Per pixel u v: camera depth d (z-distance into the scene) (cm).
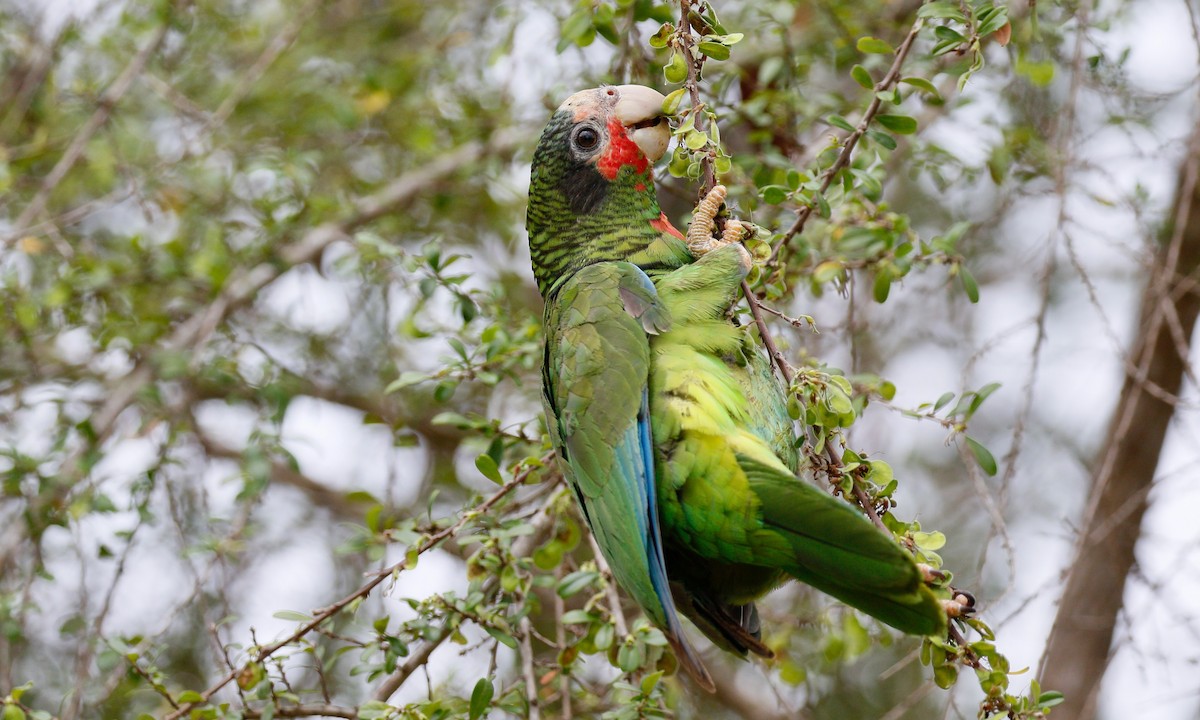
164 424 1012
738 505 564
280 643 692
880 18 954
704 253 642
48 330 1055
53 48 1093
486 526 729
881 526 565
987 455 673
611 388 605
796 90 901
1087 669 1045
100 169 1058
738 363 611
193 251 1084
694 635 1069
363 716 668
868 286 971
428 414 1223
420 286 833
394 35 1219
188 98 1152
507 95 1059
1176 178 1016
